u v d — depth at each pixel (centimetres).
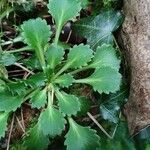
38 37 14
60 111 14
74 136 14
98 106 15
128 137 15
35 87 14
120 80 14
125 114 15
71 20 16
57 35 15
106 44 14
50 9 14
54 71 15
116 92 15
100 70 14
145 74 14
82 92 15
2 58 14
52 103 14
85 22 15
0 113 14
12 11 16
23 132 15
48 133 13
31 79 14
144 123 15
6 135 15
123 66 15
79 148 14
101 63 14
